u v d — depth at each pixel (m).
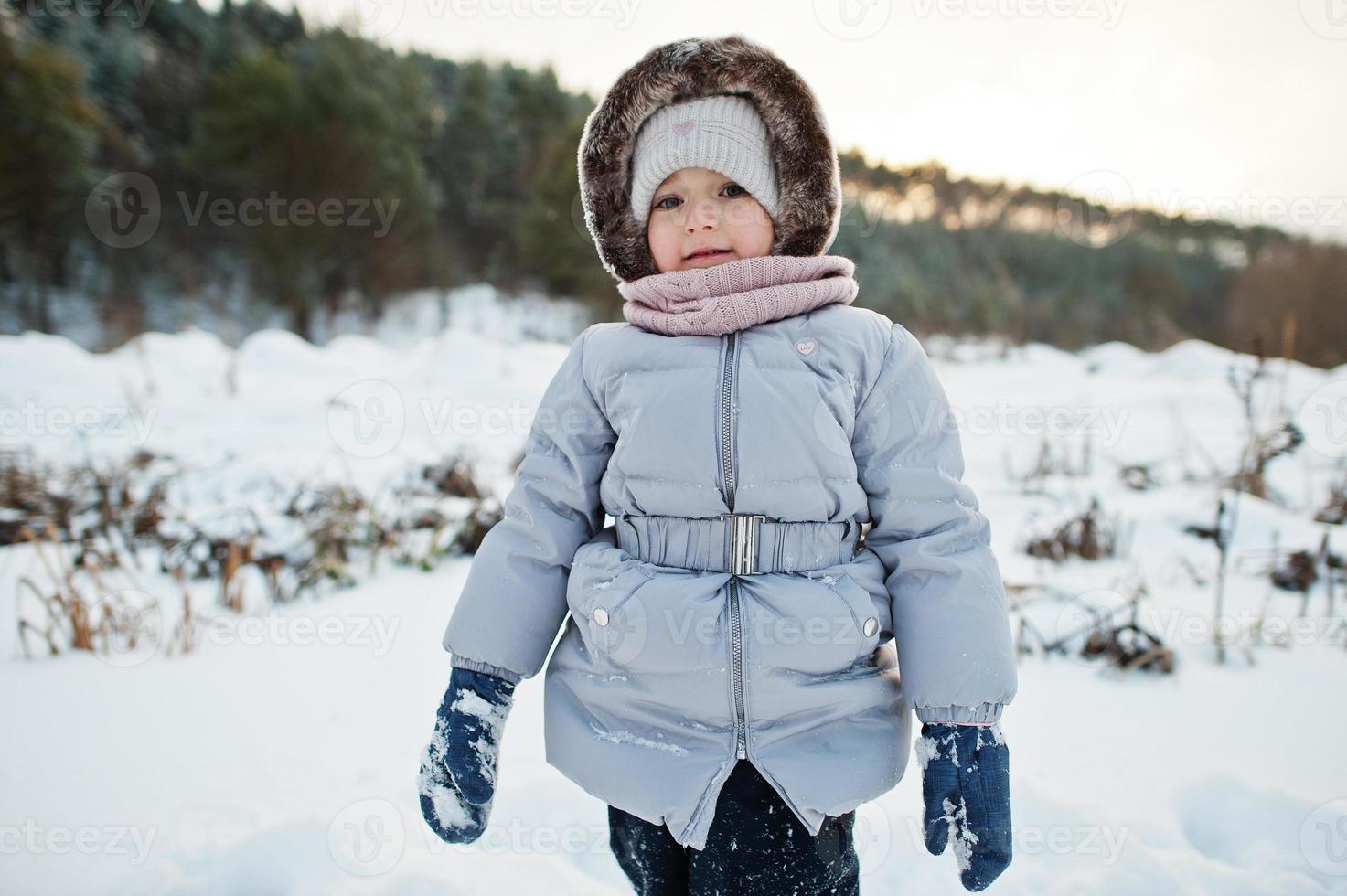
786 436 1.15
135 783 1.91
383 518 3.79
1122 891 1.59
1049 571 3.42
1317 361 14.05
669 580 1.13
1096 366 12.23
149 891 1.56
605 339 1.32
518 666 1.22
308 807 1.81
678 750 1.13
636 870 1.24
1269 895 1.56
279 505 4.09
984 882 1.09
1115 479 5.21
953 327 16.22
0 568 3.49
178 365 8.83
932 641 1.12
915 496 1.19
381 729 2.19
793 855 1.13
